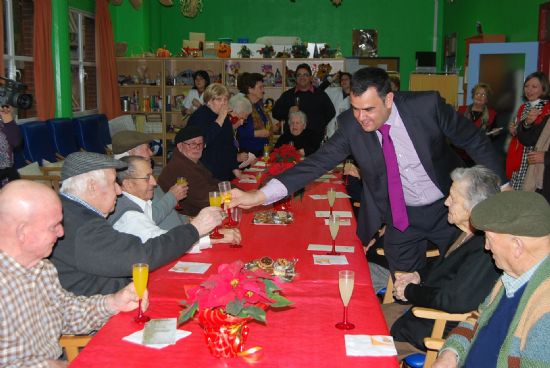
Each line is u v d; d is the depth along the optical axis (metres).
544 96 5.56
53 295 2.11
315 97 7.21
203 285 1.68
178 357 1.74
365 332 1.93
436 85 9.22
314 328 1.96
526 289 1.72
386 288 3.50
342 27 12.27
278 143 6.43
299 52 9.95
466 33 10.45
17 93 4.80
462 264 2.45
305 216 3.73
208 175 4.39
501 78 7.71
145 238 2.69
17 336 1.90
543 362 1.61
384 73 2.69
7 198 1.89
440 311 2.43
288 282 2.43
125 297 2.12
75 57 8.96
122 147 3.43
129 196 2.92
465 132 2.96
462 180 2.40
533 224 1.71
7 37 7.00
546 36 7.22
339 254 2.87
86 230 2.29
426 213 3.33
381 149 3.06
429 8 12.18
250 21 12.28
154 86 10.23
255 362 1.71
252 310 1.66
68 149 7.27
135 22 10.79
